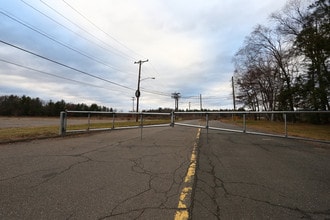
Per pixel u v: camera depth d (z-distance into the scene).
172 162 5.55
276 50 34.94
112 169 4.82
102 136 10.98
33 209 2.87
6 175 4.31
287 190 3.72
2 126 17.27
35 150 6.94
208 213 2.83
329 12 24.91
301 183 4.09
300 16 29.34
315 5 26.55
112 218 2.65
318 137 11.87
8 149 7.09
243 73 44.47
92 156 6.12
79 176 4.30
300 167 5.27
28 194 3.38
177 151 7.06
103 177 4.25
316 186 3.93
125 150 7.08
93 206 2.98
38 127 15.21
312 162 5.82
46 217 2.66
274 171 4.89
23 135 9.98
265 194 3.52
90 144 8.25
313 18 27.27
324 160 6.08
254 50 37.34
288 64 33.75
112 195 3.37
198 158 6.08
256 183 4.05
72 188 3.65
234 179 4.28
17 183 3.87
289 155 6.76
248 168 5.13
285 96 32.81
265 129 17.72
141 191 3.55
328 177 4.48
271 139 10.70
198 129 16.58
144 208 2.93
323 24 25.17
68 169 4.78
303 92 30.27
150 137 10.74
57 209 2.88
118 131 14.06
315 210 2.97
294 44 28.89
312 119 30.47
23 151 6.77
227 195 3.46
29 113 77.25
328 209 3.00
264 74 38.69
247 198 3.35
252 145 8.68
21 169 4.74
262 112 8.73
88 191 3.52
